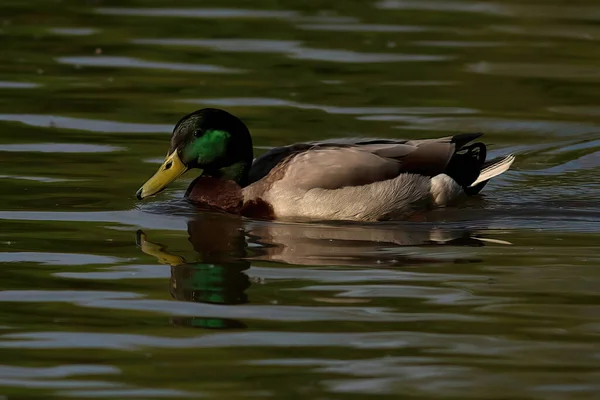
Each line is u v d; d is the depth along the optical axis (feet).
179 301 34.37
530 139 54.19
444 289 35.27
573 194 46.73
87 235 40.86
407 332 32.01
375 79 62.59
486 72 64.23
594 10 78.02
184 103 58.34
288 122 55.36
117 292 35.14
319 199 44.09
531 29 73.00
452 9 77.71
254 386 28.58
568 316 33.01
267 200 44.50
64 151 51.21
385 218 44.32
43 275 36.58
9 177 47.52
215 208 45.03
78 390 28.40
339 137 53.26
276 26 72.79
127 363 29.99
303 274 36.73
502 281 35.91
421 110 57.77
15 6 76.59
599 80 63.26
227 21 73.72
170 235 41.19
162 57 66.44
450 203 45.50
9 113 56.54
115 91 60.39
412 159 45.29
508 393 28.22
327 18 74.69
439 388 28.53
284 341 31.42
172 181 45.29
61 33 70.95
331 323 32.65
